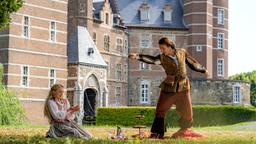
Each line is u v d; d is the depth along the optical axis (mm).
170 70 15328
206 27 83688
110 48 79875
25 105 53312
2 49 52281
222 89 77312
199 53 83562
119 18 82438
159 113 15555
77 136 15703
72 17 72250
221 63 86312
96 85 66375
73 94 63625
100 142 12641
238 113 58750
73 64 63781
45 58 56031
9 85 51750
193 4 84062
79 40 66062
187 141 13484
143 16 84938
